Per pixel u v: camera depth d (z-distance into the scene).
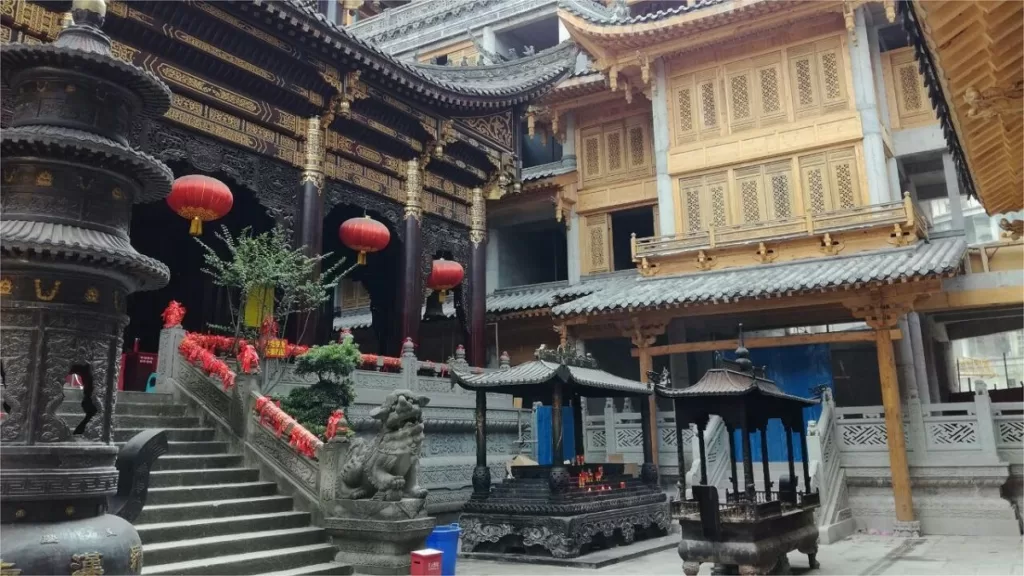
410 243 20.05
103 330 5.01
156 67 14.45
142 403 12.45
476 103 20.94
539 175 27.02
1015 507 17.09
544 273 32.00
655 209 25.89
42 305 4.71
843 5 21.06
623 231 28.75
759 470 18.89
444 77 21.36
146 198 5.67
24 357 4.64
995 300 19.58
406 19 33.16
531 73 23.38
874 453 18.14
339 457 11.16
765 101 22.98
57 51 4.86
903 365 20.41
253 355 12.82
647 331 20.58
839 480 17.77
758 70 23.22
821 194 21.66
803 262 20.42
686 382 24.38
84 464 4.72
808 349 21.94
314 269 16.91
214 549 9.53
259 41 15.63
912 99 23.06
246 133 16.12
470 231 22.59
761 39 23.16
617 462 18.64
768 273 20.06
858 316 18.08
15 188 4.86
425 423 16.69
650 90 24.78
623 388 15.16
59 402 4.69
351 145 18.66
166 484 10.62
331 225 23.50
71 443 4.69
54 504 4.56
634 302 19.75
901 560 13.29
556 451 13.58
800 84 22.55
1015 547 14.73
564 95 26.83
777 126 22.59
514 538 13.52
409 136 20.11
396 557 10.23
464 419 18.00
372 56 17.44
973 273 20.02
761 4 21.22
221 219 21.48
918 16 7.02
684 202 23.70
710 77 23.92
